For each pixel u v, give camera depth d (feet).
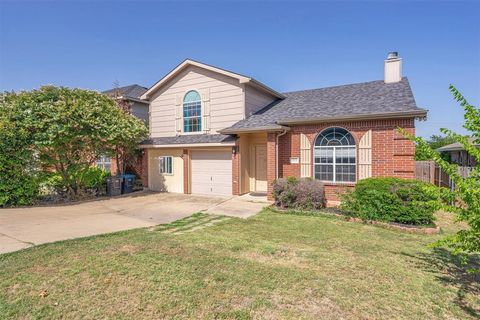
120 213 31.48
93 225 25.43
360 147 34.40
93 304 11.28
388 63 43.57
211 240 20.49
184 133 48.93
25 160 35.63
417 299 12.09
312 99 45.62
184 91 48.67
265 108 47.57
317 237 21.67
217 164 44.52
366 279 14.02
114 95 55.72
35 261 15.67
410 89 38.19
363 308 11.27
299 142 38.32
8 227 24.34
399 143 32.22
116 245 18.84
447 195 13.30
